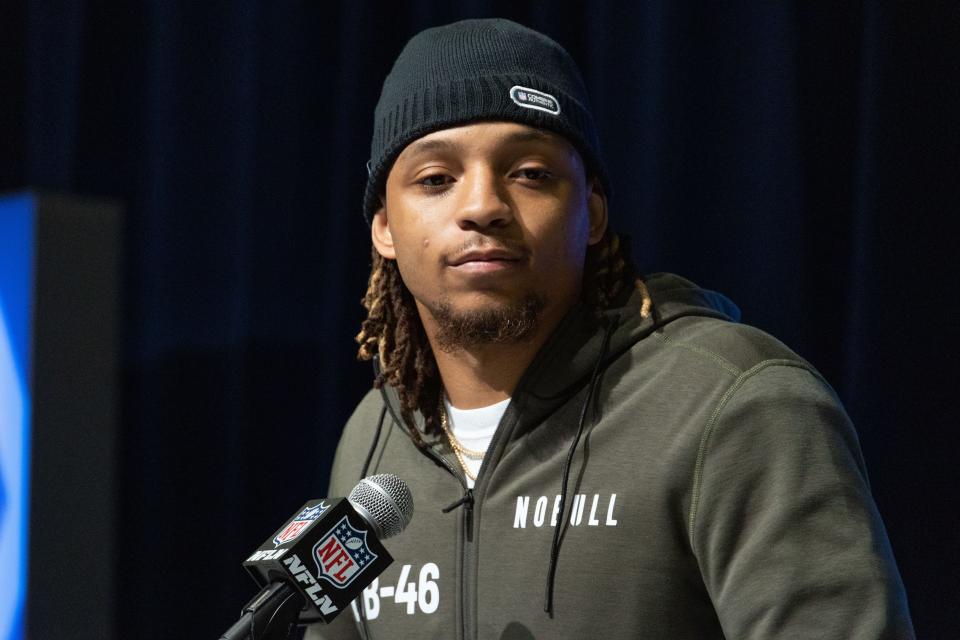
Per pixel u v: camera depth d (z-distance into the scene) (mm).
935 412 6137
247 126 8664
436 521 4555
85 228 7266
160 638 8773
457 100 4312
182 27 8961
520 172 4301
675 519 4000
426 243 4301
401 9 8516
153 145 8961
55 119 9164
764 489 3850
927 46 6281
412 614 4469
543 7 7805
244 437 8570
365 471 4973
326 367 8359
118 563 9055
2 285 7262
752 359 4098
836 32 6859
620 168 7461
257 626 3713
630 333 4387
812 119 6895
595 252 4652
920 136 6262
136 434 9141
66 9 9203
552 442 4359
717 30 7160
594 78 7539
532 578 4160
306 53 8766
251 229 8609
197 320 8914
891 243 6281
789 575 3672
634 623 3957
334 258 8375
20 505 6988
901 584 3734
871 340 6289
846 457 3879
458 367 4594
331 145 8758
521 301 4238
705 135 7160
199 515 8812
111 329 7320
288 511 8609
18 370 7090
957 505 6051
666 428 4094
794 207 6797
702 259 7129
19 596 6941
